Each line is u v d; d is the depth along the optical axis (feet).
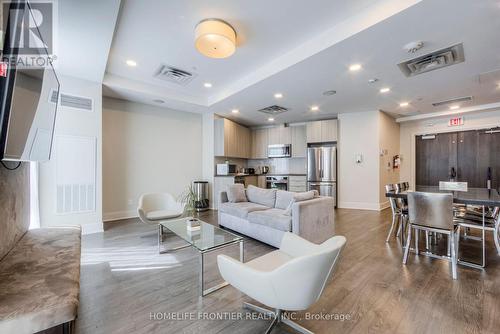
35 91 4.71
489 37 7.93
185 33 8.67
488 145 18.12
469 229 12.32
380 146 18.54
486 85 12.58
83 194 11.89
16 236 5.56
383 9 7.04
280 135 23.30
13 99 3.84
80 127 11.84
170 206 12.56
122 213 15.56
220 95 15.64
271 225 9.95
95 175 12.25
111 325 5.08
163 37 8.93
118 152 15.42
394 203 11.07
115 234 11.88
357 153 19.15
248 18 7.82
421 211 8.08
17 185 5.74
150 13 7.48
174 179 18.24
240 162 23.81
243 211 11.55
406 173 21.90
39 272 3.99
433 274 7.41
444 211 7.61
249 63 11.27
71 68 10.66
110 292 6.45
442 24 7.22
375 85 12.59
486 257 8.71
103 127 14.76
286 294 4.09
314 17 7.81
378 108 17.85
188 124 19.20
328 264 4.09
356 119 19.19
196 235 8.04
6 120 3.72
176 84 14.25
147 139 16.79
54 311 2.96
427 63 9.93
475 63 9.92
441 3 6.34
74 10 6.68
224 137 19.48
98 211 12.32
